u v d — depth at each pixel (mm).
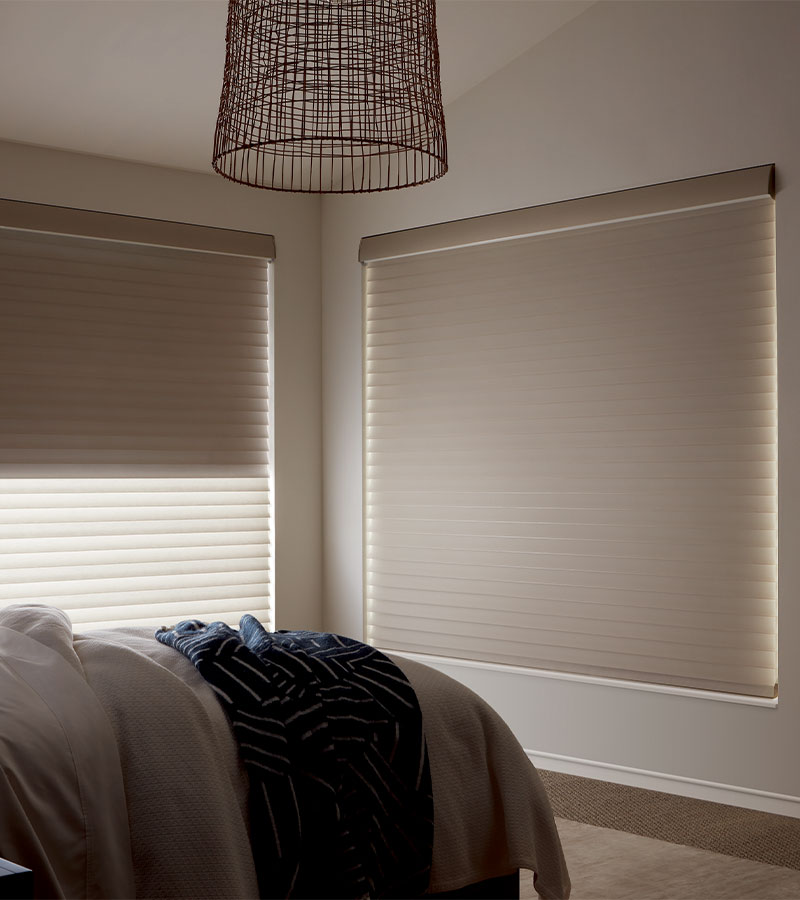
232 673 2424
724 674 3855
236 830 2170
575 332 4250
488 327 4508
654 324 4035
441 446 4656
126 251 4582
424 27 2709
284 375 4969
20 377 4312
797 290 3660
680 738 3920
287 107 2648
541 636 4332
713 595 3889
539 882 2584
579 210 4188
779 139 3709
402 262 4816
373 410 4914
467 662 4520
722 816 3639
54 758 2062
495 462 4477
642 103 4051
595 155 4176
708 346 3902
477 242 4500
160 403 4641
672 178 3963
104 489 4508
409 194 4762
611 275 4152
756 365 3795
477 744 2602
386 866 2379
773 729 3697
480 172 4527
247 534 4898
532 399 4367
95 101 4117
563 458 4273
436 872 2461
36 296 4359
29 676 2260
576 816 3635
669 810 3709
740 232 3832
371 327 4926
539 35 4301
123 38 3812
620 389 4121
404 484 4789
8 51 3738
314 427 5074
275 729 2303
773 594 3760
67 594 4430
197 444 4738
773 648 3762
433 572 4676
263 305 4949
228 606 4820
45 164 4371
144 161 4586
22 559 4336
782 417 3682
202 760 2188
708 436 3900
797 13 3664
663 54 3998
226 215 4828
